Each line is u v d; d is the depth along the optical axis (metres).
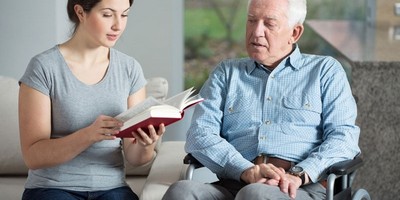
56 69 2.74
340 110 2.96
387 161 3.94
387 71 3.87
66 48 2.78
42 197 2.69
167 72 4.30
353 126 2.96
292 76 3.02
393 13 6.18
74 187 2.73
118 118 2.61
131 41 4.29
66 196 2.70
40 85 2.71
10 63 4.04
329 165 2.84
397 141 3.90
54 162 2.67
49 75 2.72
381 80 3.88
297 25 3.03
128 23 4.27
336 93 2.98
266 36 2.97
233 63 3.12
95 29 2.68
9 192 3.16
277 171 2.76
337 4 6.84
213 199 2.75
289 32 3.01
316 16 6.89
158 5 4.26
